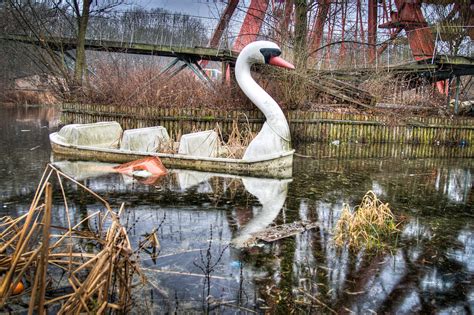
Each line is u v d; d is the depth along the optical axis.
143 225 5.51
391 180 9.43
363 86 18.27
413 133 17.25
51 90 20.06
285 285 3.91
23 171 8.73
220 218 5.95
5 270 3.28
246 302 3.58
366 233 5.34
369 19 25.03
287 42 16.39
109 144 11.66
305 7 16.27
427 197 7.86
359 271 4.29
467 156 14.23
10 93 35.88
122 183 7.86
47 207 2.68
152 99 16.25
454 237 5.52
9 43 22.72
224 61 17.80
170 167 9.50
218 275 4.07
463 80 28.58
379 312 3.50
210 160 9.26
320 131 16.64
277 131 9.35
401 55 22.36
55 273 3.91
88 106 16.39
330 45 18.78
